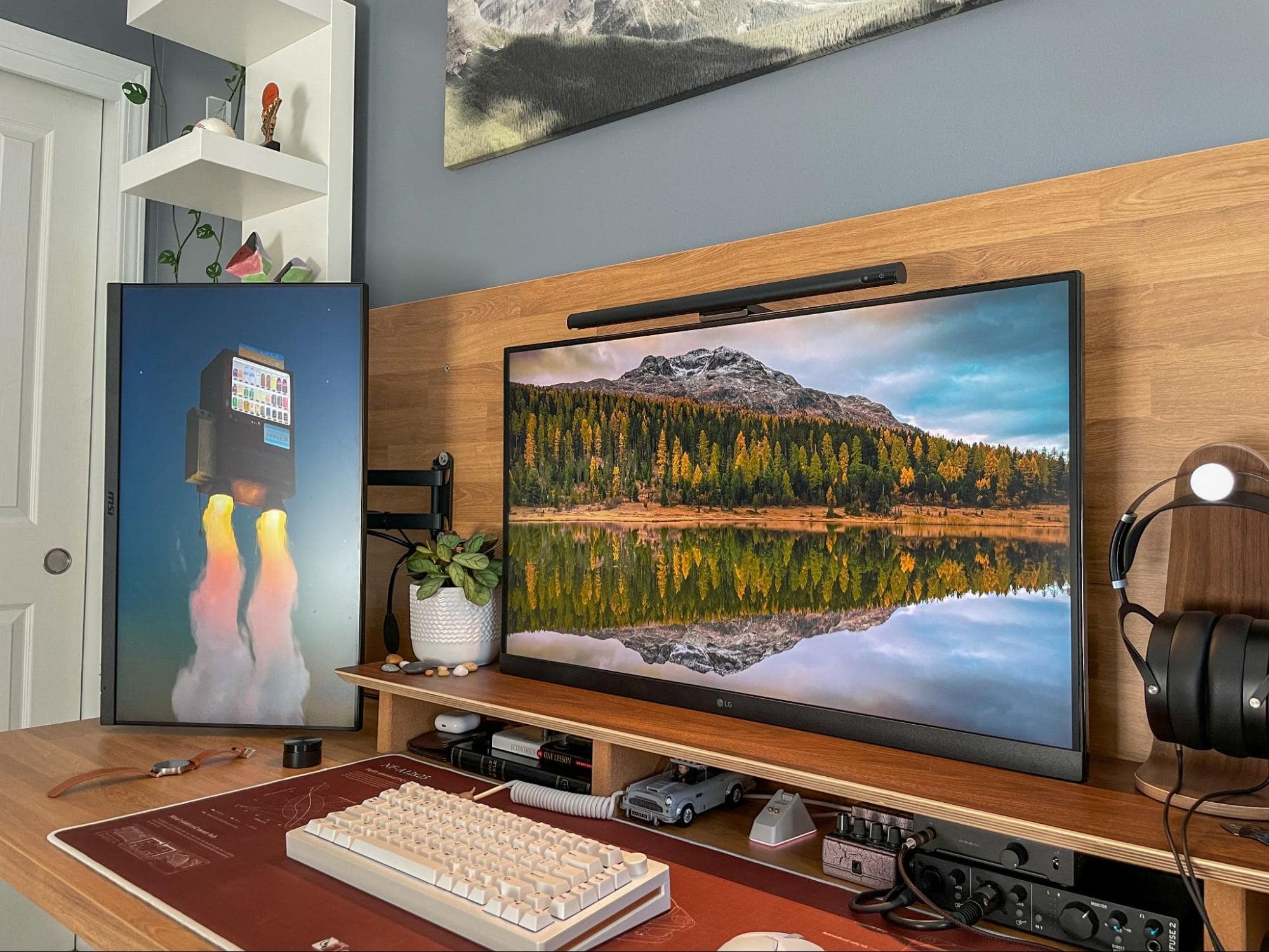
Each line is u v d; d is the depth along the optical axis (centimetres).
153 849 92
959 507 90
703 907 80
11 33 200
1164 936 70
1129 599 92
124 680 138
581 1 147
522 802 108
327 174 180
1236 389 87
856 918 79
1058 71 102
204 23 180
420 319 168
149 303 142
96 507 219
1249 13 91
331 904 80
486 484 155
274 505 140
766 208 126
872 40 116
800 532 102
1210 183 89
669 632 114
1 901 183
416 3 179
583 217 148
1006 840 79
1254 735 71
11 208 206
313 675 137
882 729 94
